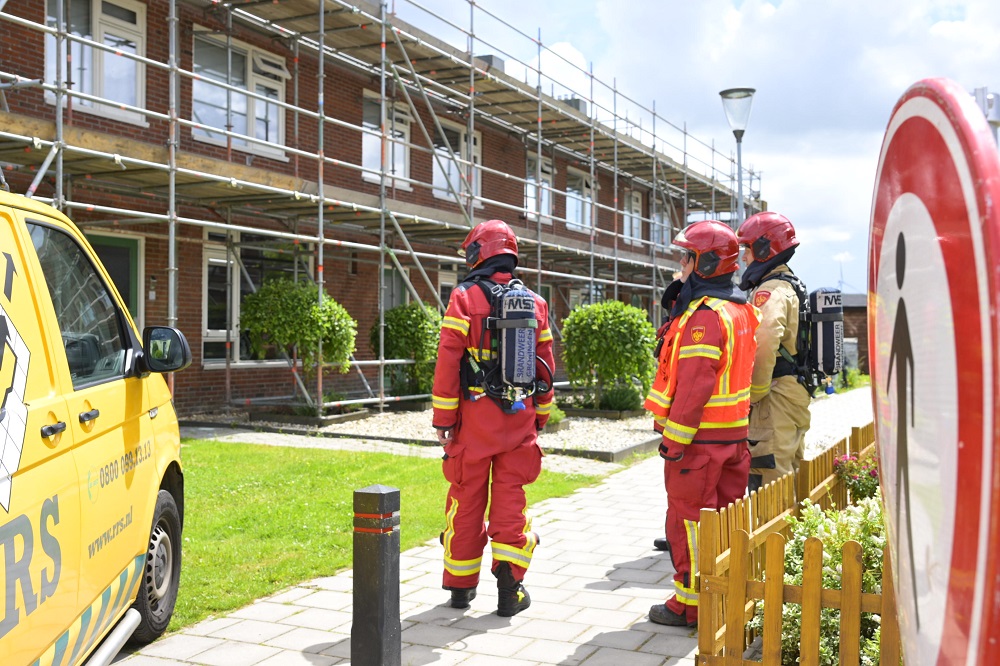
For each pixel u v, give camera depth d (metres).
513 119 20.69
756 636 3.89
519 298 4.57
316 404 12.45
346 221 15.20
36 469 2.57
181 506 4.68
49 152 9.25
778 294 4.97
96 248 12.15
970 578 0.79
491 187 21.17
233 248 13.59
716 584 3.25
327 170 16.12
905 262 0.98
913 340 0.95
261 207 13.82
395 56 16.09
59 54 8.95
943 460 0.86
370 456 9.62
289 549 5.91
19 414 2.50
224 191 12.14
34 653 2.47
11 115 8.71
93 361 3.42
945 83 0.85
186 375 13.38
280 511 6.95
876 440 1.17
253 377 14.55
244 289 14.50
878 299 1.11
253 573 5.36
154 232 12.84
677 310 4.34
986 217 0.74
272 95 15.01
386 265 17.39
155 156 10.31
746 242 5.18
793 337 5.04
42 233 3.18
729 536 3.54
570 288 24.89
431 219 15.06
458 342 4.53
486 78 17.28
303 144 15.59
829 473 5.25
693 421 4.16
